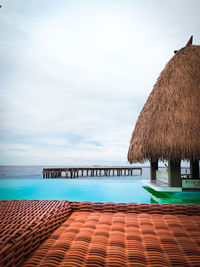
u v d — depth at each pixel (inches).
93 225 48.7
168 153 264.5
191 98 279.3
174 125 269.0
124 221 52.4
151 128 285.6
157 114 288.7
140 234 42.7
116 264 29.6
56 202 61.8
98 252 33.4
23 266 28.6
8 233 30.7
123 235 41.9
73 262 29.6
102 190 343.0
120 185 398.0
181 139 259.3
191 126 263.0
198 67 298.8
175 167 296.8
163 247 36.2
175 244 37.7
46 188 366.9
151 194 307.7
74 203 64.4
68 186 387.9
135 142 317.7
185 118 268.5
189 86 287.0
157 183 348.5
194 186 292.4
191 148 255.1
